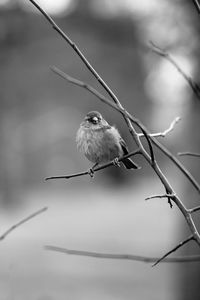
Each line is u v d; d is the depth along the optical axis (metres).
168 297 16.22
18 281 16.78
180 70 4.30
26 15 15.16
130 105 21.30
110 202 38.72
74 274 18.55
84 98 24.80
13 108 23.09
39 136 39.81
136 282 17.88
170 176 30.25
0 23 15.08
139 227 28.28
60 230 27.81
